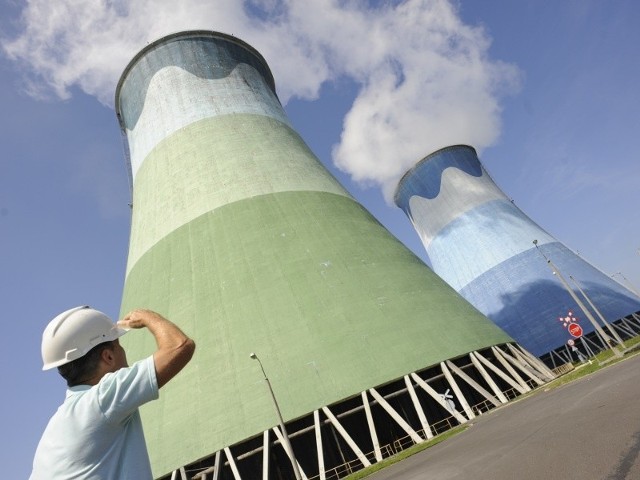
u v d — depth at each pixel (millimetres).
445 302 25250
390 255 27594
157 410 20891
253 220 27719
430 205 63656
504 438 9445
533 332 47531
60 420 1974
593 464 4953
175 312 24312
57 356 2252
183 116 35844
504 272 52938
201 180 30875
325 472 17594
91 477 1836
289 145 34844
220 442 18625
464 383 21766
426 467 10172
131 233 33219
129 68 41125
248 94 38594
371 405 19250
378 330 21812
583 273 50531
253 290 23922
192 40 40156
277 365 20656
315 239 26672
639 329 45188
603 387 11664
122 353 2486
